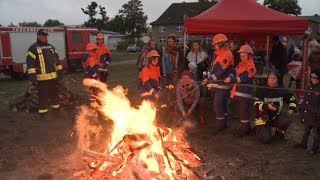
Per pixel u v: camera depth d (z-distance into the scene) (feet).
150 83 26.58
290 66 41.68
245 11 32.71
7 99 45.03
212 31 31.60
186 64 34.63
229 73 25.64
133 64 113.09
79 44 88.84
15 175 18.90
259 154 22.08
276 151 22.62
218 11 33.01
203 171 18.37
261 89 24.57
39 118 31.89
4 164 20.49
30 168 19.84
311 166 20.02
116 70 90.07
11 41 74.74
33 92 35.37
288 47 51.42
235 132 25.76
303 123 22.34
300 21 31.17
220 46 25.59
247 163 20.54
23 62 76.07
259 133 24.23
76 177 18.26
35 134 26.86
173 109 28.84
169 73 33.30
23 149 23.18
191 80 27.71
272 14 32.32
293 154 22.03
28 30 77.10
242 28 31.22
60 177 18.42
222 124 26.32
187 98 27.91
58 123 30.01
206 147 23.39
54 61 31.35
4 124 30.12
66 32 86.22
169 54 33.42
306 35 34.94
